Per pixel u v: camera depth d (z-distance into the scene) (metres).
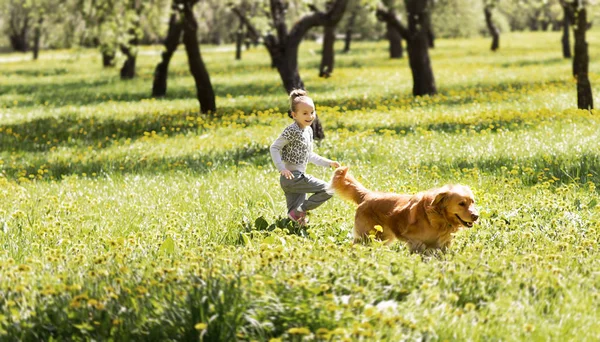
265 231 7.27
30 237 7.44
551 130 13.88
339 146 13.54
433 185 9.80
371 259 5.54
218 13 51.19
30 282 5.33
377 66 41.16
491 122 15.64
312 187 7.97
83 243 6.97
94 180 11.52
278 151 7.94
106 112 22.34
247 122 18.19
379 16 24.28
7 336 4.43
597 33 71.19
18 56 76.25
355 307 4.65
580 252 6.21
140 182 11.03
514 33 83.00
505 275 5.35
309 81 31.95
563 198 8.73
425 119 17.14
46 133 18.02
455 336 4.39
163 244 6.62
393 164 11.59
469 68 36.62
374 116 18.33
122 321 4.48
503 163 11.20
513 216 7.83
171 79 37.12
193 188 10.16
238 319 4.38
